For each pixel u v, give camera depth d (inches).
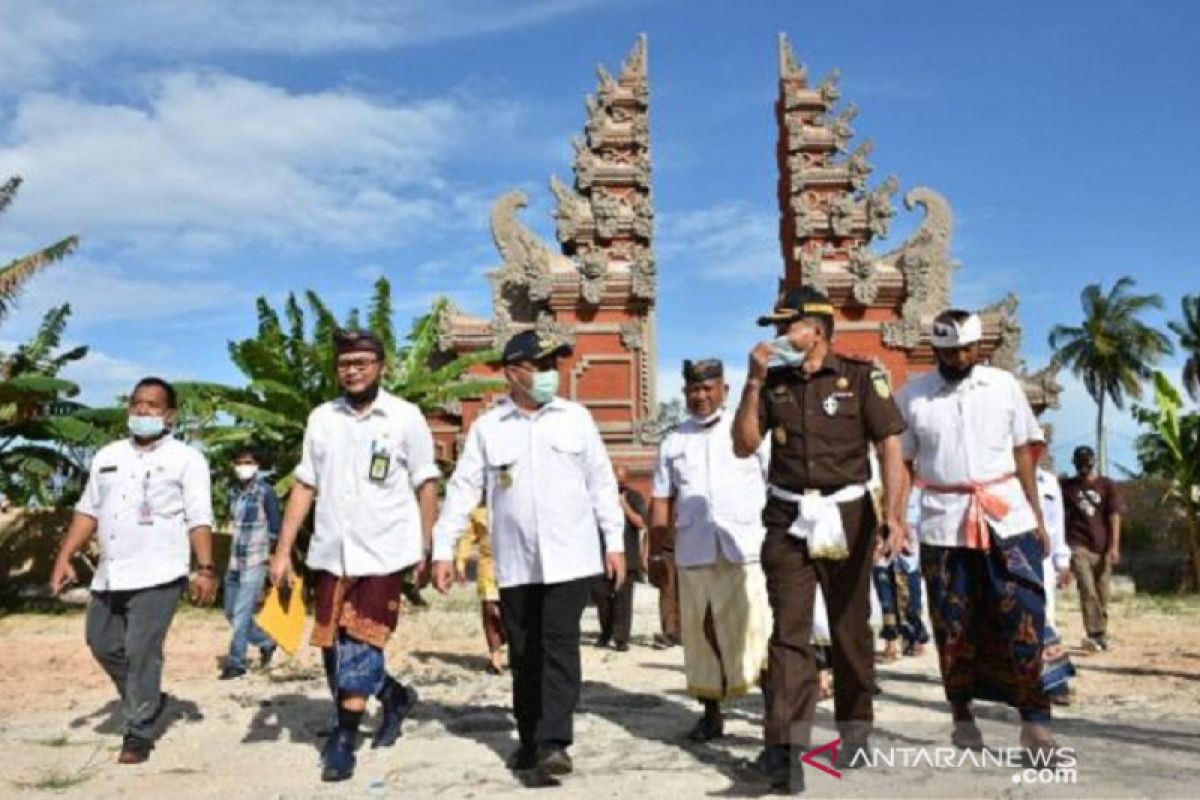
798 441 203.6
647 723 266.4
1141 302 2384.4
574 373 832.3
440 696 313.3
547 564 212.2
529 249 848.9
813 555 194.5
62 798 198.5
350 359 224.2
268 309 658.2
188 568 243.6
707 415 251.9
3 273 669.3
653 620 519.5
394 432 225.3
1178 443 856.3
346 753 213.6
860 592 202.5
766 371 204.1
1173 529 902.4
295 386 652.1
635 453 815.1
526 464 219.1
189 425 681.0
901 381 853.2
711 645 240.5
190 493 241.0
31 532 665.6
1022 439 215.2
